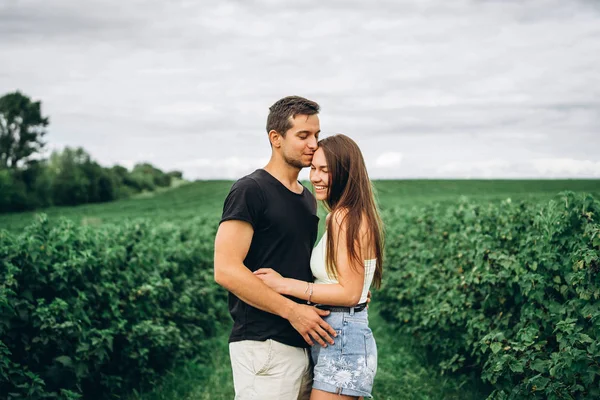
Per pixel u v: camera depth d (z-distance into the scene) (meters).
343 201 3.27
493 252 5.36
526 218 5.70
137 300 6.12
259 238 3.25
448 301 5.95
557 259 4.66
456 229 7.30
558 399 3.77
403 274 8.12
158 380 5.98
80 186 68.56
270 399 3.23
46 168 71.94
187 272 8.66
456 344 5.89
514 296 5.11
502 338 4.45
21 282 4.82
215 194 71.50
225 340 7.88
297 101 3.29
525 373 4.22
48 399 4.41
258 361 3.24
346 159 3.28
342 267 3.17
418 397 5.60
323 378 3.20
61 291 5.05
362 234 3.20
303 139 3.28
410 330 7.09
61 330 4.68
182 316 7.22
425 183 60.84
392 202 39.09
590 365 3.70
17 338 4.54
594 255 4.06
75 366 4.72
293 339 3.28
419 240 8.97
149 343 5.89
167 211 49.53
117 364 5.64
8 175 63.53
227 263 3.12
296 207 3.31
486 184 59.78
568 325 3.88
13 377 4.24
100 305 5.52
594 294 4.04
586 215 4.57
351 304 3.19
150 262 6.99
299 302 3.32
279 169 3.36
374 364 3.29
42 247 5.06
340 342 3.20
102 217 42.59
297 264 3.31
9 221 41.28
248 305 3.28
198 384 6.07
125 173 79.00
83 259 5.27
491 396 4.37
